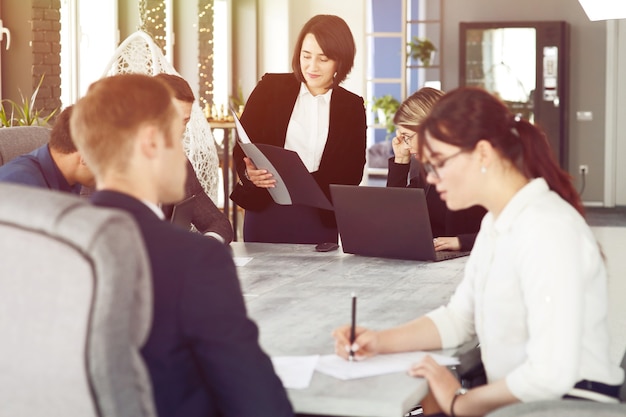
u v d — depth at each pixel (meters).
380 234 3.51
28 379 1.33
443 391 1.99
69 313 1.28
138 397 1.39
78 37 7.75
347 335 2.19
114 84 1.68
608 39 12.65
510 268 2.00
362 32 11.91
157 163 1.69
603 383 2.01
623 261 8.55
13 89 6.89
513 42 12.72
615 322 6.03
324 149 4.21
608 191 12.84
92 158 1.68
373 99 13.59
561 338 1.88
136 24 8.99
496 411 1.68
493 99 2.04
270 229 4.17
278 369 2.05
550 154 2.06
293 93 4.24
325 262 3.46
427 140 2.03
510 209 2.02
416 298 2.81
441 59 13.52
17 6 6.85
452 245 3.63
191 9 9.89
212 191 5.14
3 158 3.59
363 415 1.87
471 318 2.31
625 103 12.73
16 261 1.28
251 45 11.48
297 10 11.94
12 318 1.30
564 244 1.93
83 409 1.33
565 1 12.76
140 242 1.35
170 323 1.60
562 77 12.57
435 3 13.46
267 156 3.79
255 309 2.65
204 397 1.67
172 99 1.73
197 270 1.61
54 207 1.30
